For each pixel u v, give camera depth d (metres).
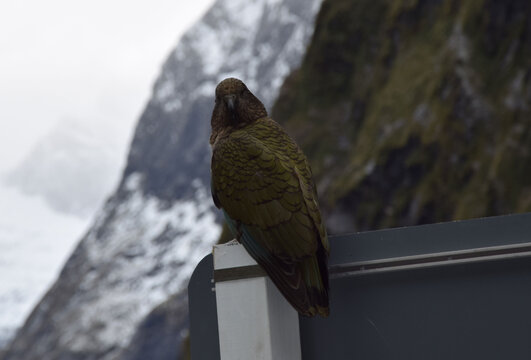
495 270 3.77
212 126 5.10
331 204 48.53
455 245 3.75
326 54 59.06
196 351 3.79
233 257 3.77
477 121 43.78
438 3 53.41
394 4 56.62
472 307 3.76
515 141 40.19
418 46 52.62
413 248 3.79
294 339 3.88
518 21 44.56
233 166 4.08
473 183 41.78
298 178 3.96
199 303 3.83
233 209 3.94
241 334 3.66
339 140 55.31
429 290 3.81
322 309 3.55
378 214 46.44
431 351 3.77
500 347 3.72
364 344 3.84
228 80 5.01
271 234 3.74
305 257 3.65
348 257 3.85
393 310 3.83
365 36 58.69
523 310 3.72
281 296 3.86
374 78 55.44
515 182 39.03
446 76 46.62
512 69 43.34
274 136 4.46
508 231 3.72
